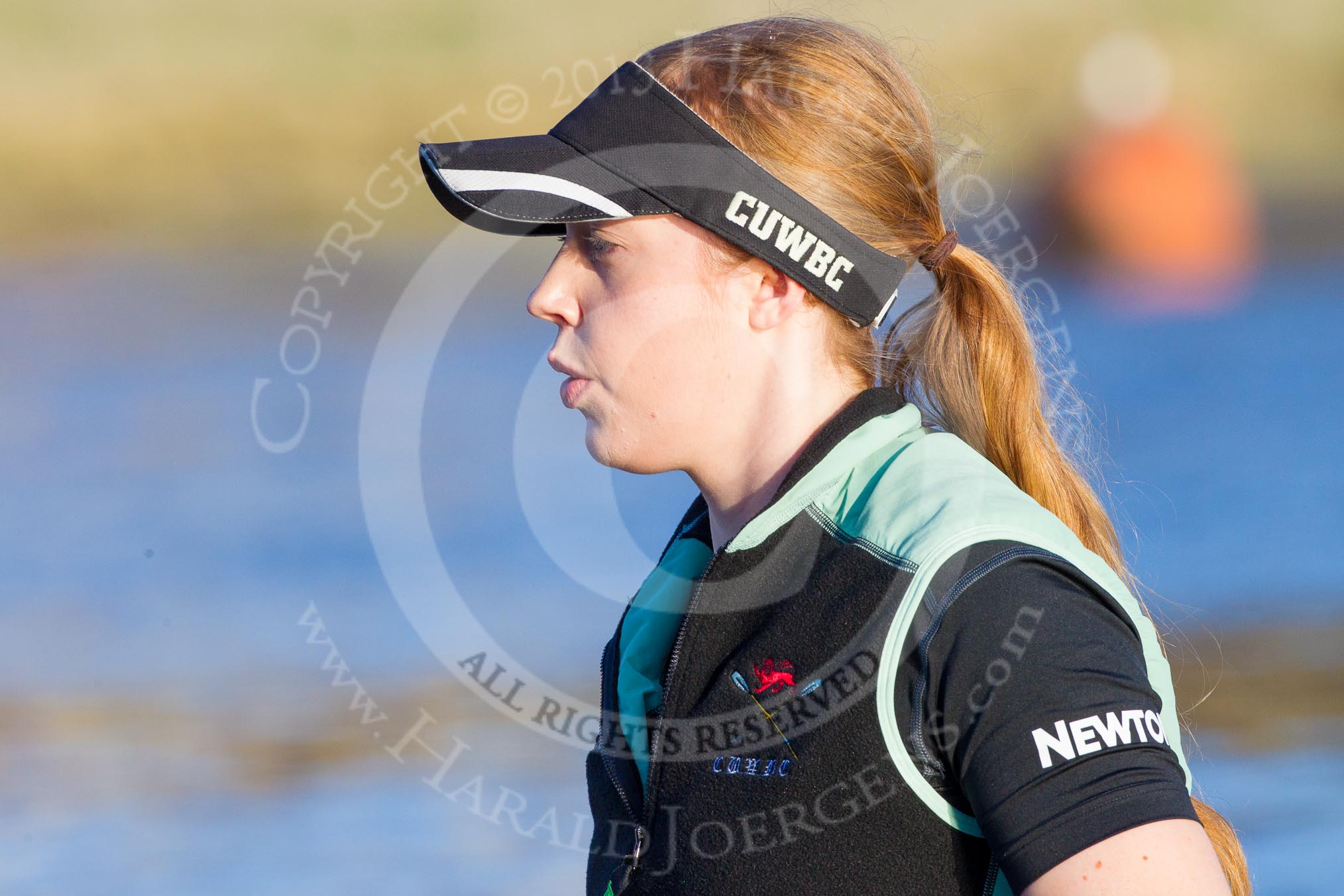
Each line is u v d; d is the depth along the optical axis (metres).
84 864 17.08
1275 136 66.12
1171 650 21.91
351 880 16.45
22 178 56.66
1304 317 48.81
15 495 32.09
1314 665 21.47
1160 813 4.99
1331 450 32.91
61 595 26.73
